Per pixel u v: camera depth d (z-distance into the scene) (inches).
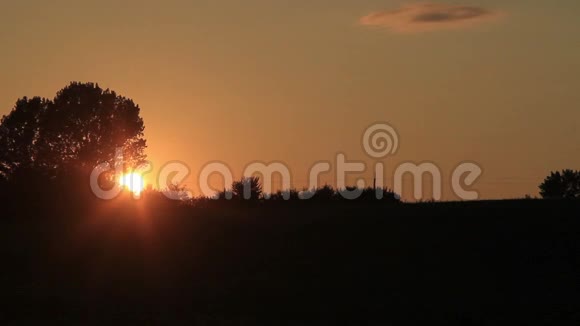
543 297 1797.5
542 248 2181.3
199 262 2304.4
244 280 2048.5
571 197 3129.9
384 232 2470.5
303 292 1882.4
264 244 2463.1
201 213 3144.7
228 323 1601.9
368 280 1987.0
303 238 2495.1
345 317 1652.3
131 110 4409.5
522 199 2940.5
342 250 2314.2
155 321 1615.4
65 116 4222.4
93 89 4345.5
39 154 4158.5
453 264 2105.1
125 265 2330.2
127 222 2967.5
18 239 2765.7
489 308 1708.9
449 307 1715.1
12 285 2082.9
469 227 2438.5
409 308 1710.1
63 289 2010.3
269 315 1683.1
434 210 2728.8
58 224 3088.1
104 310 1734.7
